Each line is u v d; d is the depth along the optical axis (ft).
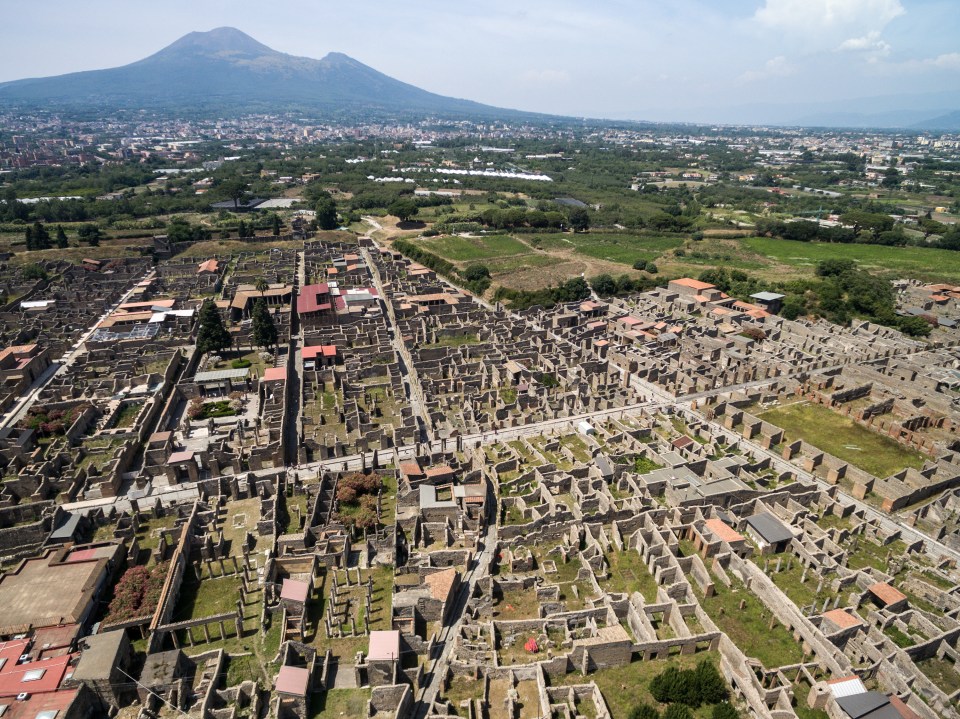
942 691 190.39
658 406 412.57
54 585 230.68
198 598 239.09
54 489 310.45
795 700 190.70
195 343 515.09
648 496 296.71
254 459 329.52
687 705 189.57
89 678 187.42
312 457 342.64
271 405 389.80
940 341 542.57
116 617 219.00
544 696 188.85
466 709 189.78
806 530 277.03
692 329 551.18
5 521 283.38
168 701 189.06
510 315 598.75
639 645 204.74
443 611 224.12
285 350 514.68
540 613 228.02
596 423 383.65
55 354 481.46
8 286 627.46
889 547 272.92
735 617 227.40
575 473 321.11
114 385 422.00
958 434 376.48
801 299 634.02
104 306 602.03
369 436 354.33
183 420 383.65
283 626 218.38
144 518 286.05
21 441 338.13
